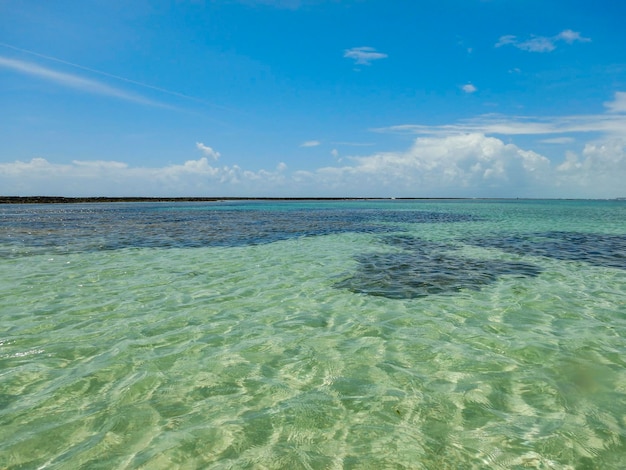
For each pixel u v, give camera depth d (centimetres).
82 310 835
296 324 759
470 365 579
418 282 1093
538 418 441
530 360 594
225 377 543
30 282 1078
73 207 6775
